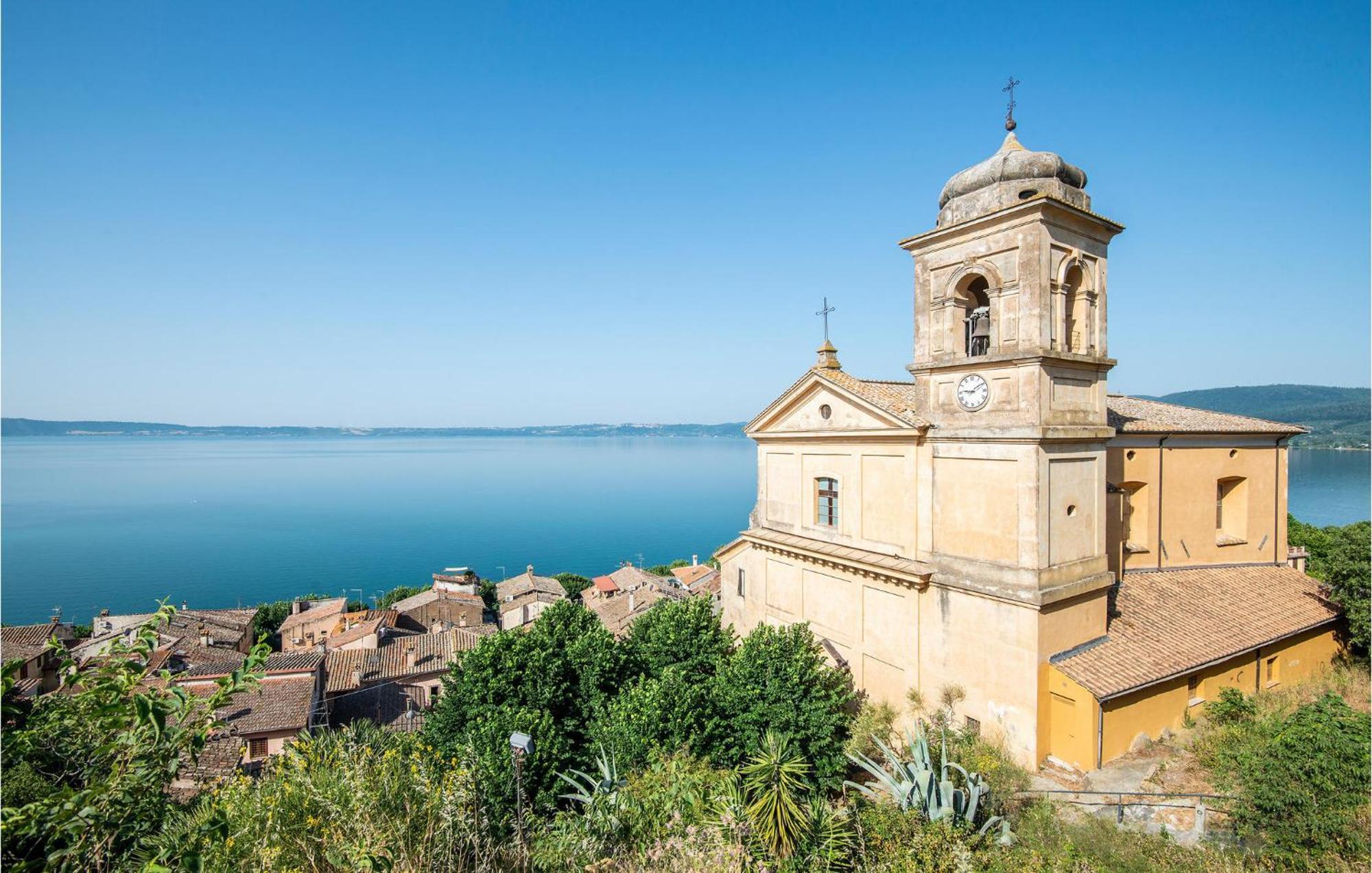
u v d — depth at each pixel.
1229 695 19.44
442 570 127.38
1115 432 19.72
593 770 19.70
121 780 6.16
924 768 15.16
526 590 79.75
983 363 19.16
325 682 41.25
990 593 18.78
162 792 6.83
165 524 177.38
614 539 160.00
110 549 143.62
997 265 19.16
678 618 24.67
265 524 180.25
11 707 6.12
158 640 6.87
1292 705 19.92
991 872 12.69
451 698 22.00
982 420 19.34
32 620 91.25
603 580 81.75
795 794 13.84
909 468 21.56
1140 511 24.17
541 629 23.83
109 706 6.16
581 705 21.84
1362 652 24.30
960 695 19.77
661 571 92.31
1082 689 17.39
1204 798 14.85
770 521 28.02
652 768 15.74
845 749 19.19
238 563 131.38
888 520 22.41
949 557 20.16
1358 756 11.64
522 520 189.88
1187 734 18.72
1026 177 19.09
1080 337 19.53
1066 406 18.77
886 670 22.30
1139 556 23.80
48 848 5.70
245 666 7.02
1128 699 17.98
